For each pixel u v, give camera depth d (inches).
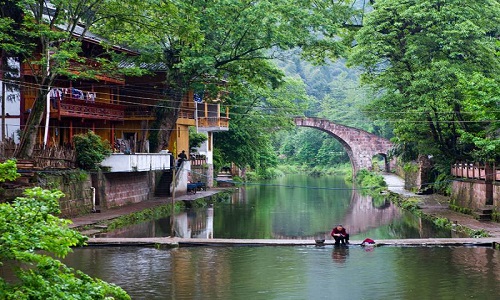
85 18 1176.2
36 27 1008.2
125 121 1646.2
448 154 1562.5
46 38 1062.4
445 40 1386.6
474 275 753.0
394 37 1534.2
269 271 776.9
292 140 4507.9
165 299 642.8
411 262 832.9
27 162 1015.6
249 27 1362.0
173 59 1482.5
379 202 1865.2
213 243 949.2
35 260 312.0
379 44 1488.7
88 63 1374.3
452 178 1558.8
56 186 1091.3
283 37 1371.8
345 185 2743.6
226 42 1445.6
